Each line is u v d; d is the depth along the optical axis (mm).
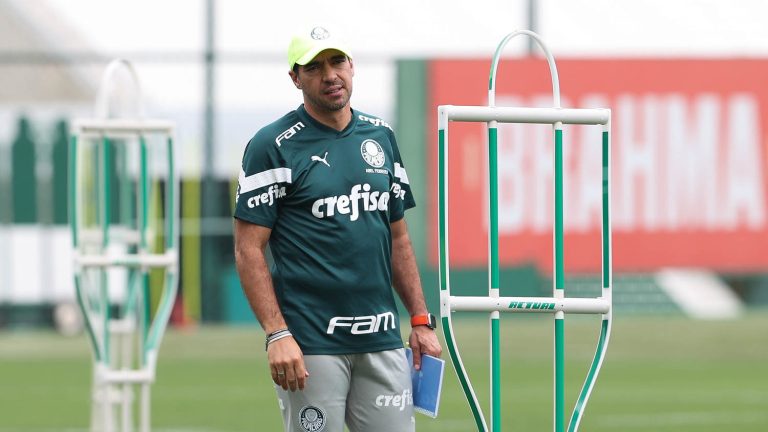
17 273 86562
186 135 88312
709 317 87562
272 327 18391
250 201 18547
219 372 60406
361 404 19031
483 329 81562
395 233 19781
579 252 85375
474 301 18125
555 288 18469
